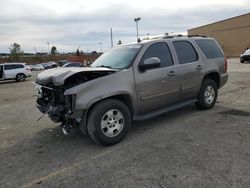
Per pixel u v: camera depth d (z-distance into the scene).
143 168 3.72
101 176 3.58
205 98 6.54
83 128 4.54
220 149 4.19
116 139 4.66
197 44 6.42
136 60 5.02
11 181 3.62
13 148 4.89
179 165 3.73
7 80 23.86
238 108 6.74
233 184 3.17
